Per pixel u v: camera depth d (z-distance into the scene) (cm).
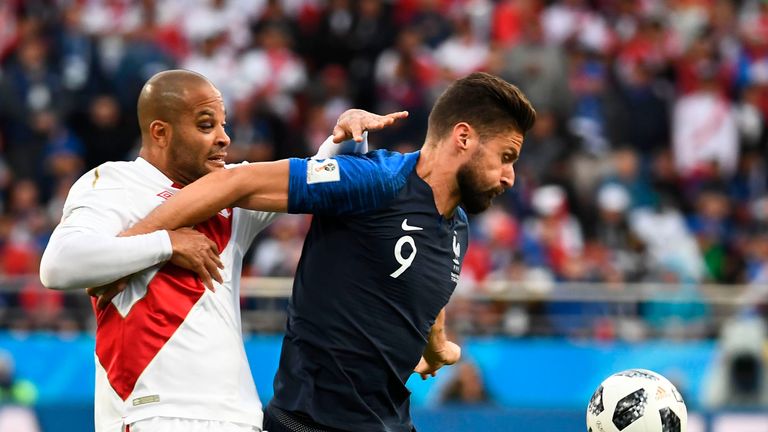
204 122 1686
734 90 5788
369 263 1650
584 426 3650
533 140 5003
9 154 4919
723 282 4766
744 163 5419
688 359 3994
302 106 5266
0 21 5269
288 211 1625
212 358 1664
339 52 5422
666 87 5662
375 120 1695
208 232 1706
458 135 1641
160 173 1708
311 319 1678
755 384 3972
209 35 5281
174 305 1659
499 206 4656
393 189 1631
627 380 1730
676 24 6028
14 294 3903
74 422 3619
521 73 5194
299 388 1689
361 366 1670
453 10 5662
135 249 1595
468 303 3981
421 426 3647
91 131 5003
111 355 1678
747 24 6088
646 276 4478
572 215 4841
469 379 3897
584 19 5806
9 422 3597
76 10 5344
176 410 1639
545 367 3962
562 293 4031
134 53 5128
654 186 5216
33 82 5053
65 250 1590
